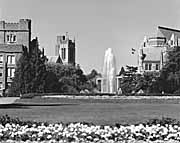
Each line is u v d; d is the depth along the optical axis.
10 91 128.12
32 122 25.36
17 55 161.25
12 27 180.75
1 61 160.50
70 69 176.50
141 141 22.72
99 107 64.25
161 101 90.00
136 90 152.12
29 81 126.81
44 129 23.45
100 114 45.12
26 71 127.44
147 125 24.08
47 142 22.31
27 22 181.25
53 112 48.22
